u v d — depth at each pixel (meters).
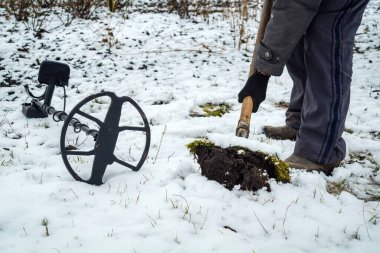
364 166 2.70
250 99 2.37
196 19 7.93
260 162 2.23
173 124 3.27
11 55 5.05
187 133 3.14
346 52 2.29
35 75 4.45
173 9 8.49
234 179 2.15
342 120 2.36
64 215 1.90
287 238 1.82
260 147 2.25
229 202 2.06
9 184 2.21
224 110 3.78
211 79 4.63
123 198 2.07
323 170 2.48
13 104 3.67
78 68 4.81
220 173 2.18
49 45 5.58
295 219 1.96
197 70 4.92
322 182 2.33
